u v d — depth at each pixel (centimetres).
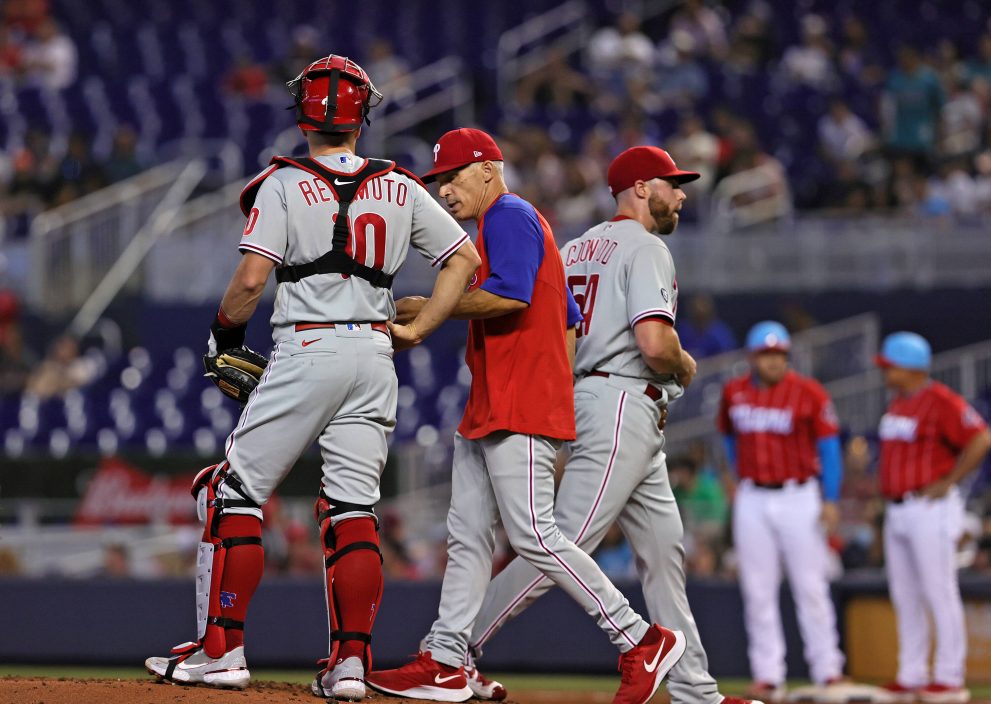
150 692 1644
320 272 1677
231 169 6325
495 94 7081
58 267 5912
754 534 3031
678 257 5678
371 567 1694
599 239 1948
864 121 6938
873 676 3344
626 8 7744
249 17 7725
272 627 3431
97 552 3919
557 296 1834
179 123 6694
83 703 1605
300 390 1662
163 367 5494
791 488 3019
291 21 7656
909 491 3008
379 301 1714
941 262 5547
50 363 5450
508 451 1791
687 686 1905
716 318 5625
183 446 5147
